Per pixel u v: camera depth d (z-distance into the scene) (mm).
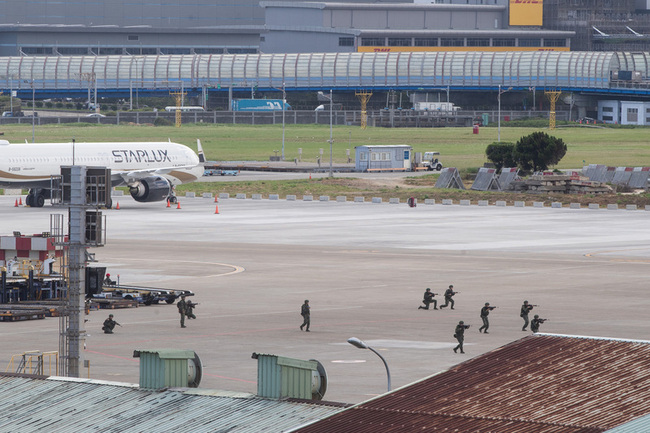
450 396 98875
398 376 171500
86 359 185750
